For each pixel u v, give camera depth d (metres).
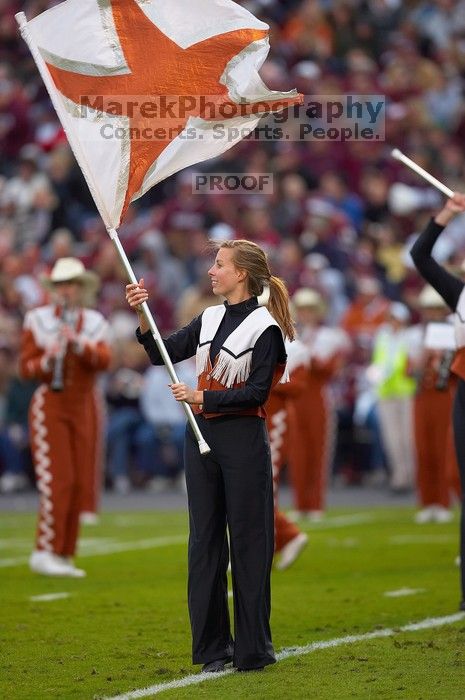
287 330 22.53
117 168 23.12
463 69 85.94
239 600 21.69
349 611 27.98
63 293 34.94
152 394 62.25
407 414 57.66
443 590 30.75
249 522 21.61
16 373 61.66
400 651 23.30
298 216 69.88
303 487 49.81
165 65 23.52
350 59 79.19
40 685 21.00
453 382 46.19
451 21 88.12
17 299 64.12
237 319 22.00
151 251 66.06
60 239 64.56
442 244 69.44
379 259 70.19
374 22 84.88
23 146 76.12
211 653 22.03
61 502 34.22
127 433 62.44
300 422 49.50
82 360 34.59
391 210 73.44
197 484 21.81
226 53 23.64
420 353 47.62
